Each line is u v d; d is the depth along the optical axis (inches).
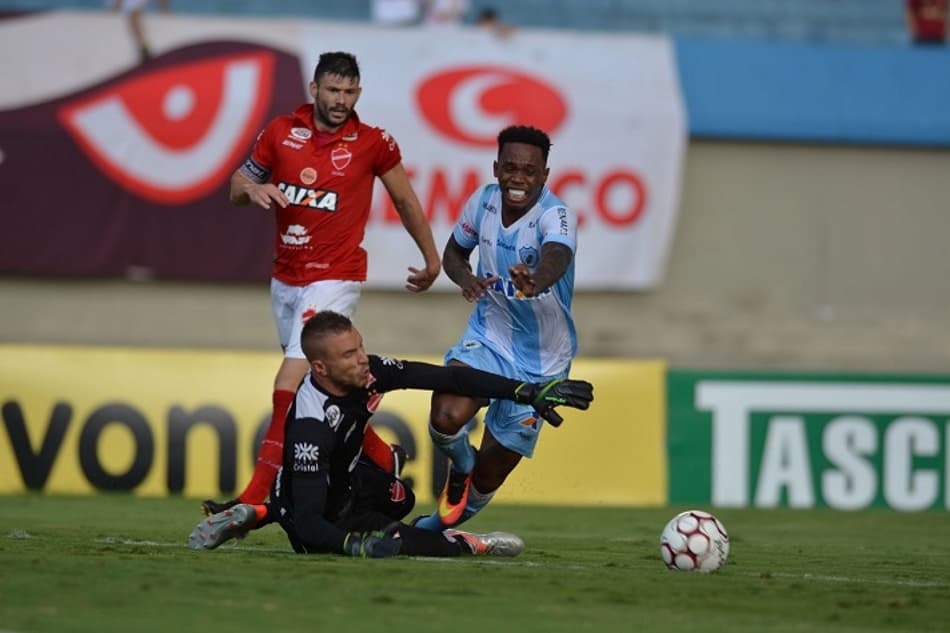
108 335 1856.5
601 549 1040.8
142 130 1827.0
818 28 2204.7
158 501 1567.4
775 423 1845.5
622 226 1926.7
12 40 1812.3
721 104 1991.9
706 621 614.5
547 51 1929.1
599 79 1930.4
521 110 1894.7
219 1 2103.8
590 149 1911.9
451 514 910.4
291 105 1854.1
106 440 1684.3
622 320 1974.7
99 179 1818.4
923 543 1256.2
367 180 987.3
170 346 1870.1
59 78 1815.9
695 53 2007.9
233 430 1713.8
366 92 1859.0
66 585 660.1
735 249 2018.9
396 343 1915.6
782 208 2034.9
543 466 1761.8
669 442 1812.3
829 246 2048.5
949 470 1877.5
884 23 2204.7
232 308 1886.1
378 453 857.5
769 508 1798.7
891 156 2065.7
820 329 2043.6
